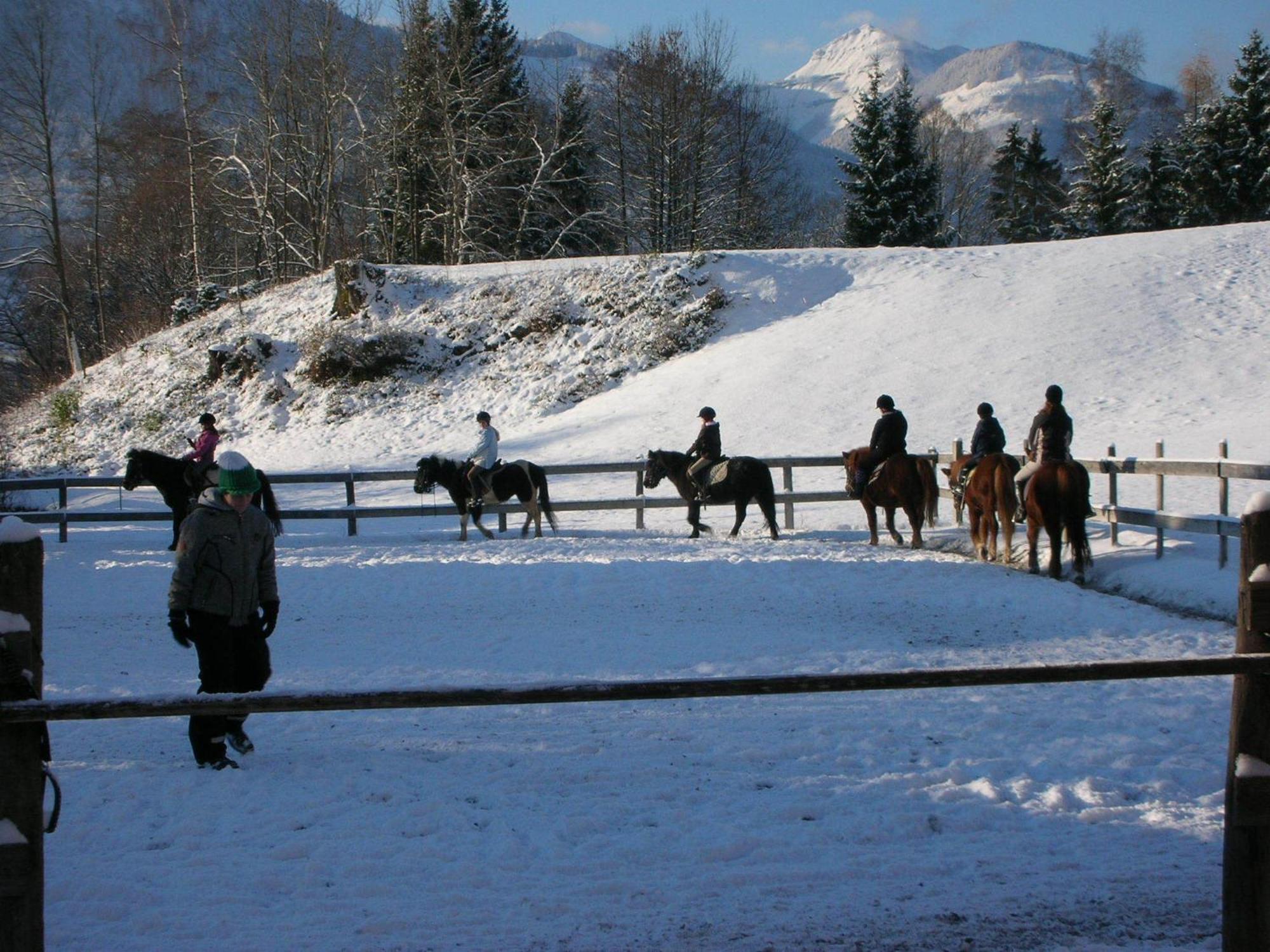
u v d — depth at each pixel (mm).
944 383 26328
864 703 8438
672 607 12312
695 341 33094
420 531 20469
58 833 5883
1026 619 11539
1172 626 11062
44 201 53031
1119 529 15969
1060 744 7238
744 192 59188
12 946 3672
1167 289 29703
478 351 35500
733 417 26641
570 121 53125
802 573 14234
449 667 9695
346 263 39250
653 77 52875
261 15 46125
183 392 37188
